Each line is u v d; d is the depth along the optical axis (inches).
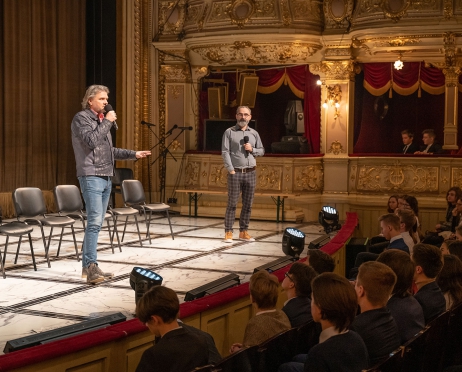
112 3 498.3
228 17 462.6
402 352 121.1
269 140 537.6
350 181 468.1
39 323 207.9
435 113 522.0
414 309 150.4
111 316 175.9
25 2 451.2
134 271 202.2
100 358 153.6
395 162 455.5
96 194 261.7
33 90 461.7
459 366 143.4
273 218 462.0
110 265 296.7
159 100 512.1
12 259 306.7
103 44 502.0
